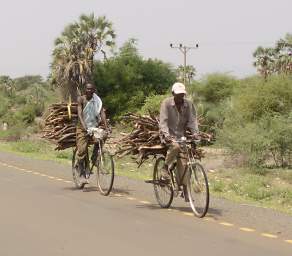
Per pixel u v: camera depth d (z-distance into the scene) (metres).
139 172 17.30
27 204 10.26
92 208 9.90
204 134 10.57
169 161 9.38
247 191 13.78
